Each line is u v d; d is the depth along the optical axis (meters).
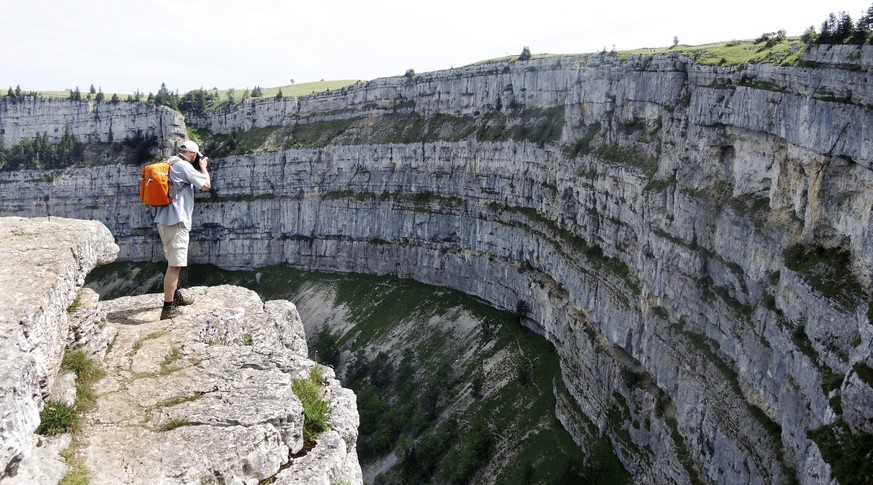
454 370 116.25
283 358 19.52
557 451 84.12
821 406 41.25
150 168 20.12
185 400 16.25
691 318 63.03
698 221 62.56
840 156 44.75
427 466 93.50
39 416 13.48
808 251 47.34
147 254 198.25
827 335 42.50
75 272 17.92
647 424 69.88
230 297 24.59
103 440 14.42
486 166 140.25
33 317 14.27
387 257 162.38
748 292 54.53
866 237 40.91
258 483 14.93
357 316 151.50
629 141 87.12
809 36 52.53
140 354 18.23
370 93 179.50
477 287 136.38
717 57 68.19
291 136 190.38
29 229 19.39
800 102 49.06
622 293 79.81
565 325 98.44
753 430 50.50
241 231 189.38
